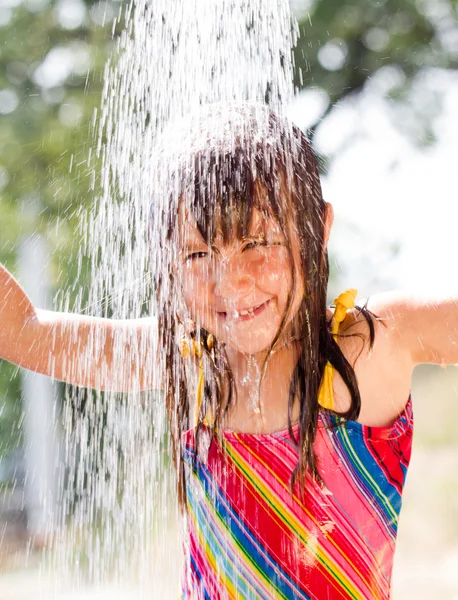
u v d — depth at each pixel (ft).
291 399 5.60
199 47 6.60
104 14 20.26
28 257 19.84
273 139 5.68
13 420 22.25
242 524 5.60
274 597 5.49
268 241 5.44
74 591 10.11
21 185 22.81
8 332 6.59
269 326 5.48
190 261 5.52
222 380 5.78
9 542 20.13
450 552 19.01
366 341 5.71
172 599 8.88
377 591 5.50
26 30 23.43
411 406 5.82
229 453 5.67
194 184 5.47
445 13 22.18
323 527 5.49
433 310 5.75
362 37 21.72
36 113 23.26
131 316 7.20
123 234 7.41
